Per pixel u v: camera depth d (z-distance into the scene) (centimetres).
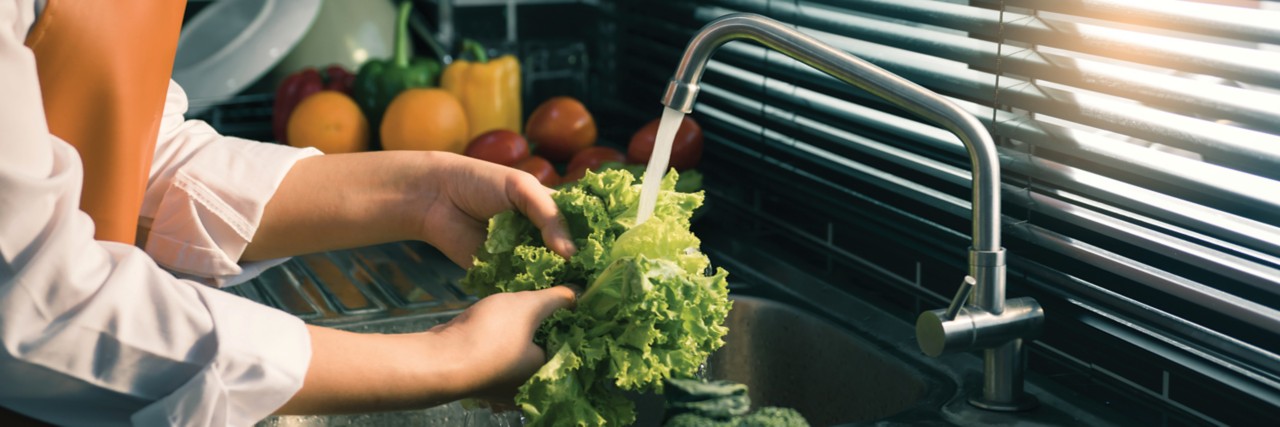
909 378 106
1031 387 102
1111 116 98
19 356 66
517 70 184
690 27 175
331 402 74
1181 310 98
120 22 84
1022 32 106
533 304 81
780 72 148
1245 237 89
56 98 82
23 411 71
